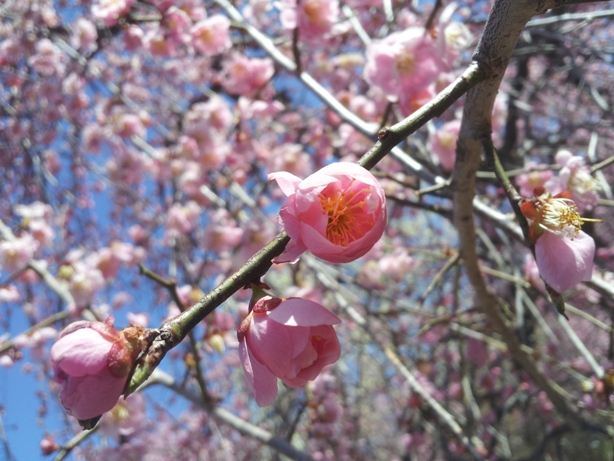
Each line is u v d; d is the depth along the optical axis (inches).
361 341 185.0
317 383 128.8
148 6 128.9
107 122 161.9
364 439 196.7
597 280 64.0
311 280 172.1
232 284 36.3
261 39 109.3
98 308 127.4
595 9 179.8
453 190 63.7
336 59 153.2
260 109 127.7
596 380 92.0
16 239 121.8
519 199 45.7
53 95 168.7
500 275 104.8
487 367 179.8
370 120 128.0
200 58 192.1
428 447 187.3
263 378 36.7
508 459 152.4
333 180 34.5
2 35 171.6
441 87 91.4
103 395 33.1
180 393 104.3
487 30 43.1
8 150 199.0
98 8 104.6
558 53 172.9
